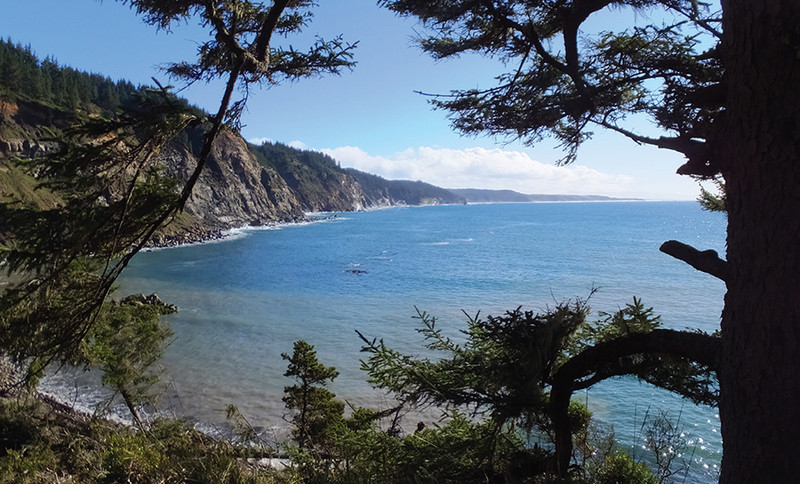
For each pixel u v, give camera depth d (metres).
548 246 86.75
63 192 3.06
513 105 3.92
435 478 3.98
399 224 161.88
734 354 2.34
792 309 2.08
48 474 6.13
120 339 13.08
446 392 3.89
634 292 41.06
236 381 19.22
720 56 2.91
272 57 3.53
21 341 3.27
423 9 3.95
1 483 5.93
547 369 3.74
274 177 183.88
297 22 3.64
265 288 44.47
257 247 86.19
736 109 2.28
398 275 53.12
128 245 3.28
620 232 120.56
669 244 2.68
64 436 10.31
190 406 16.56
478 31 4.17
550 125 3.84
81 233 3.04
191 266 60.16
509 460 4.09
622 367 3.47
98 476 4.78
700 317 31.39
